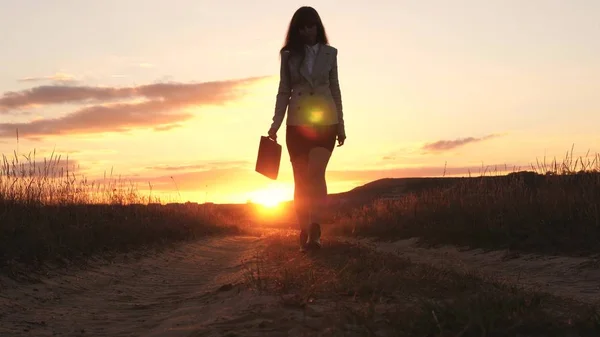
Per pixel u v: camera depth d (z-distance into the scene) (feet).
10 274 23.41
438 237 45.39
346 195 203.82
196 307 17.25
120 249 36.17
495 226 40.50
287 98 28.02
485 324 11.14
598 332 11.23
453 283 17.07
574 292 19.95
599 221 35.53
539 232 36.60
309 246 28.19
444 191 63.46
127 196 56.24
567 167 48.85
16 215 32.89
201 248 48.78
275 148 27.89
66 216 38.29
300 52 27.27
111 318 17.26
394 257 24.57
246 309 14.61
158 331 13.80
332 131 27.61
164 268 33.27
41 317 17.46
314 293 15.58
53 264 27.09
